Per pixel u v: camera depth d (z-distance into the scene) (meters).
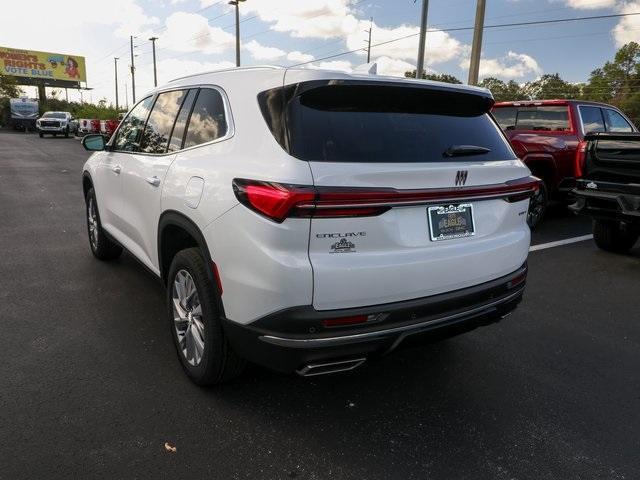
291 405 2.97
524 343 3.92
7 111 54.56
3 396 2.93
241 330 2.58
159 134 3.74
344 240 2.41
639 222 5.81
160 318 4.08
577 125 8.20
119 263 5.48
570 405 3.08
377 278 2.47
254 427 2.76
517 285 3.18
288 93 2.56
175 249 3.53
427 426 2.83
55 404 2.88
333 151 2.47
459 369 3.48
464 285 2.82
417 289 2.61
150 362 3.39
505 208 3.06
